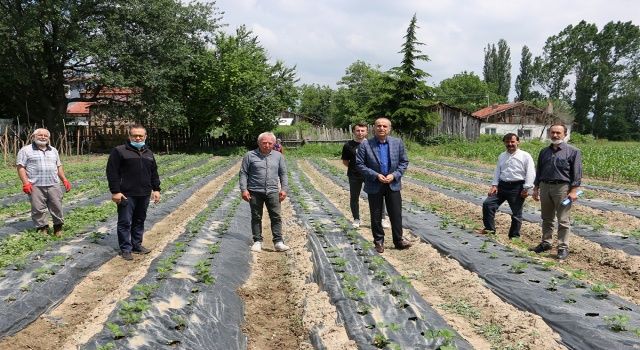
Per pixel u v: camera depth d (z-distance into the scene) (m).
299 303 6.11
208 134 37.78
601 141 61.69
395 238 8.52
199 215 11.49
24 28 24.48
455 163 29.81
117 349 4.27
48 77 28.81
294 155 36.97
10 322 5.21
